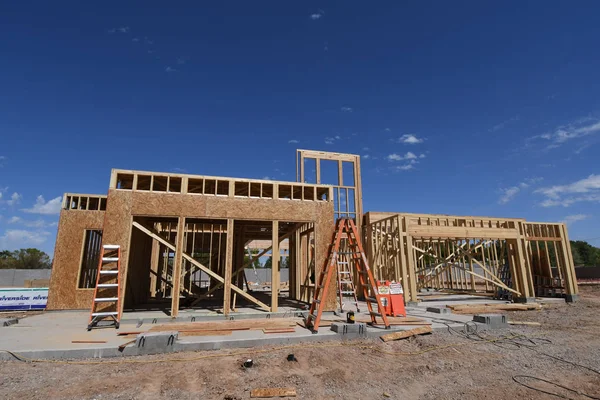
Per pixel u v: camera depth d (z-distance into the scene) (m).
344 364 5.70
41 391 4.43
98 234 13.48
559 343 7.19
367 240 16.39
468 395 4.63
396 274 13.81
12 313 11.19
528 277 14.26
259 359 5.76
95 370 5.24
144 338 6.02
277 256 10.02
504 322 8.47
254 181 10.17
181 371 5.21
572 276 15.06
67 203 12.64
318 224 10.49
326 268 8.01
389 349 6.60
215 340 6.39
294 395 4.49
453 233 13.55
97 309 8.48
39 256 41.16
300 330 7.41
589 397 4.57
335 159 17.22
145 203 9.13
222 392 4.54
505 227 14.55
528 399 4.52
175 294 8.85
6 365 5.33
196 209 9.46
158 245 15.83
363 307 11.99
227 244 9.60
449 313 10.43
